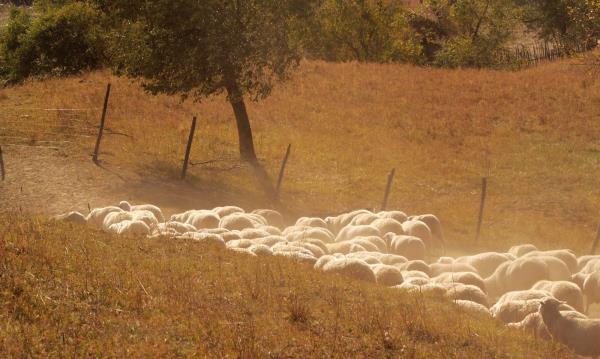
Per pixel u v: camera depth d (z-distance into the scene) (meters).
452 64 190.25
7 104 103.75
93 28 142.62
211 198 78.88
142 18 87.12
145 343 23.75
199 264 35.09
